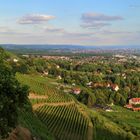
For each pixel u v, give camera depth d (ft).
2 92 127.24
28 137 205.77
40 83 576.20
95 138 374.84
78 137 361.51
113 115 599.16
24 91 133.18
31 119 285.64
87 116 463.42
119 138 398.01
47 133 290.56
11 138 175.94
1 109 121.19
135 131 458.09
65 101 517.14
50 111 439.63
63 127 380.58
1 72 133.49
